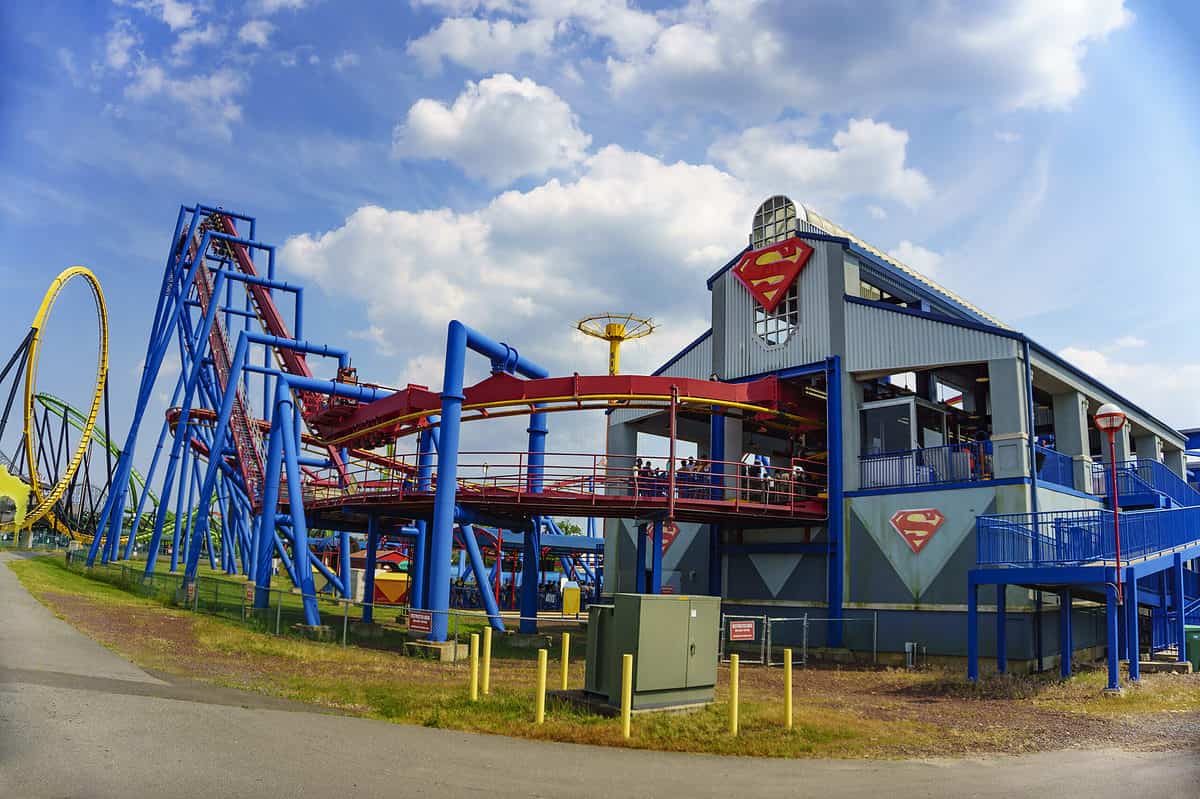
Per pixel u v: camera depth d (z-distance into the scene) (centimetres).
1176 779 1183
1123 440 4062
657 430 4438
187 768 1040
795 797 1052
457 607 5719
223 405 4272
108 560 6084
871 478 3309
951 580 2973
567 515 3206
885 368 3294
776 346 3644
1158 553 2534
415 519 3781
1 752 1052
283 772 1050
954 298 4428
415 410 3216
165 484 5428
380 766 1114
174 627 2770
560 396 3097
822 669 2780
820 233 3631
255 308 5856
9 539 8350
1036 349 3103
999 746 1431
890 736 1478
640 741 1348
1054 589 2534
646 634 1542
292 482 3400
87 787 932
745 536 3644
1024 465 2888
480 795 1000
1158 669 2633
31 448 7344
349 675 2041
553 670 2364
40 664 1764
